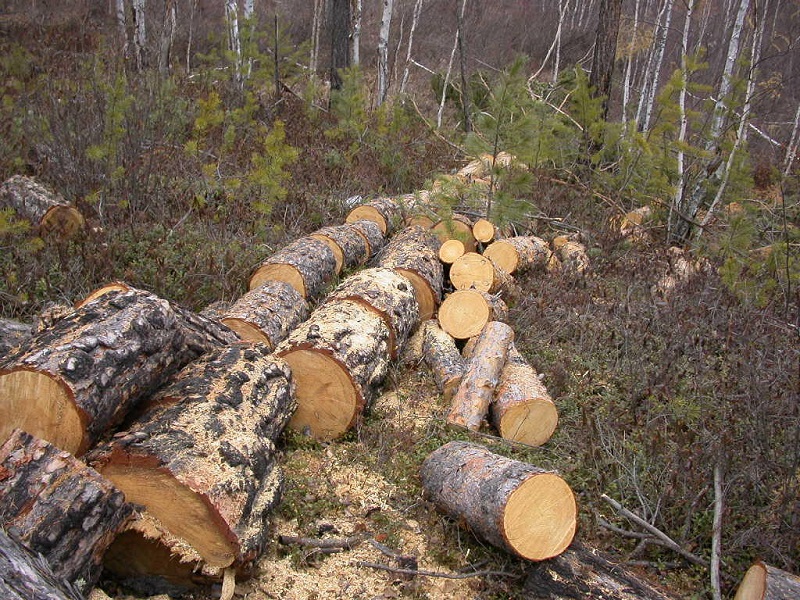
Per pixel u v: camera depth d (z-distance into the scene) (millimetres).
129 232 6090
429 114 16000
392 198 8477
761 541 3264
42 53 9570
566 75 12672
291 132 10688
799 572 3188
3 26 11344
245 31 12070
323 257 6027
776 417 3945
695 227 8711
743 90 8289
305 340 3973
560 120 10328
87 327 2994
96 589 2527
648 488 3746
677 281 6816
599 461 3932
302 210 7789
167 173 7434
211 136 9312
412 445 4051
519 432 4230
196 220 6934
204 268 5727
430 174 9914
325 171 9336
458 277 6223
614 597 2908
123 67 8266
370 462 3859
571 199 9422
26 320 4750
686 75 8852
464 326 5344
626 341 5164
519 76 7461
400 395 4695
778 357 4574
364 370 4094
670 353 5059
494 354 4551
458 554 3275
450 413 4355
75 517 2365
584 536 3445
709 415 4367
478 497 3154
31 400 2711
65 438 2734
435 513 3490
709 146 8680
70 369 2727
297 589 2930
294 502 3414
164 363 3271
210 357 3562
